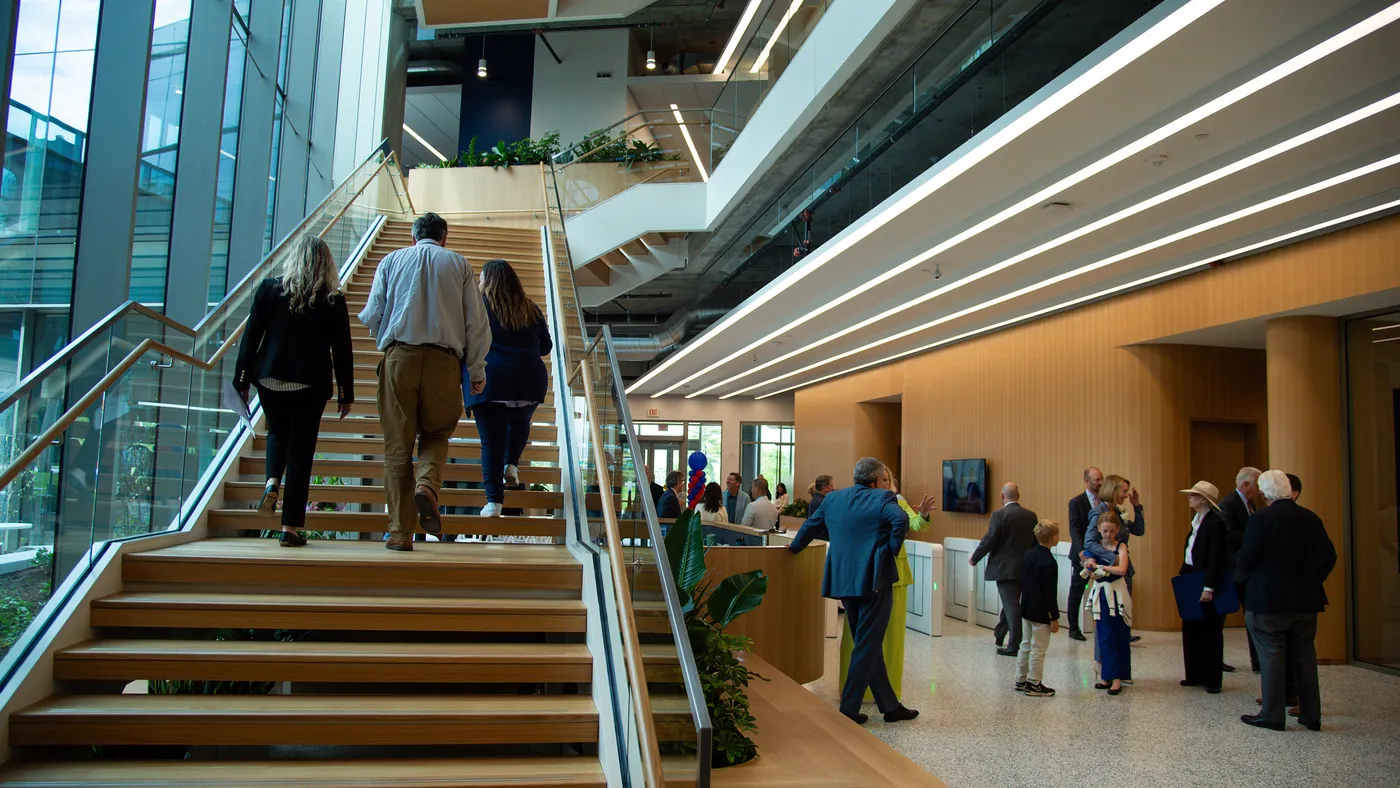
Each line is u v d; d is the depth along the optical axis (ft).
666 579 9.00
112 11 20.72
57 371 11.19
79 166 20.39
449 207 52.21
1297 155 22.38
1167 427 34.83
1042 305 39.22
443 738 10.48
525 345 16.52
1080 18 21.67
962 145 25.85
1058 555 36.06
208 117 26.13
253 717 10.12
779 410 88.58
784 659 20.38
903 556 22.49
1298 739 19.81
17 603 10.55
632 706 8.74
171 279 25.57
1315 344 28.91
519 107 73.46
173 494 14.80
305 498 14.15
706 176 50.24
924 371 52.80
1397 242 24.67
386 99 58.70
